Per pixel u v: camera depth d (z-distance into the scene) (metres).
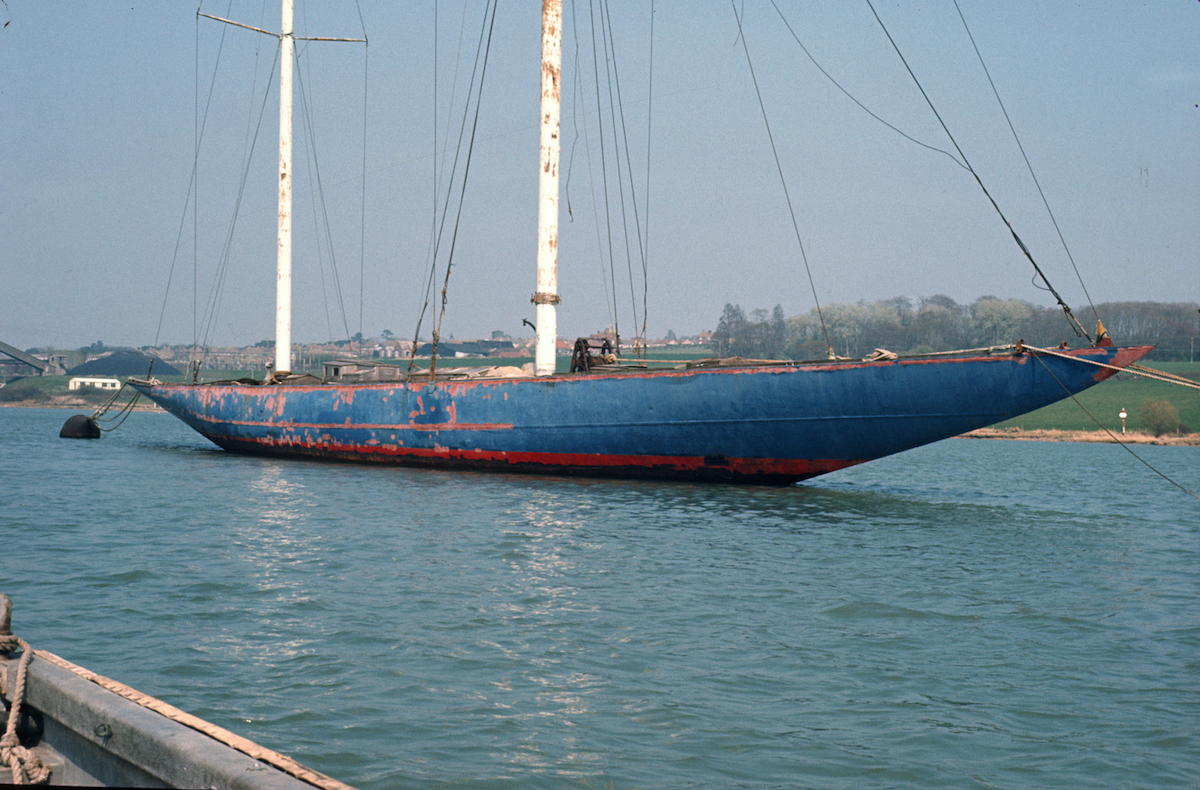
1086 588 12.88
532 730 6.91
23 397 156.25
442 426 27.72
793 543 16.16
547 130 27.23
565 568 13.41
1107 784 6.13
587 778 6.08
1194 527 20.19
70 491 23.12
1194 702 7.81
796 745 6.72
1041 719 7.36
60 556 13.98
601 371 25.84
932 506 22.84
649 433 24.34
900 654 9.22
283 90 35.78
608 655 8.93
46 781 4.82
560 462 26.03
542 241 27.52
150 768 4.14
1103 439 77.31
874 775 6.23
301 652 8.84
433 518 18.36
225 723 6.92
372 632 9.60
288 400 32.19
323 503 20.67
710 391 23.31
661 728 7.01
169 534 16.23
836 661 8.91
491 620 10.22
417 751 6.46
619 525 17.75
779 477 24.28
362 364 32.78
